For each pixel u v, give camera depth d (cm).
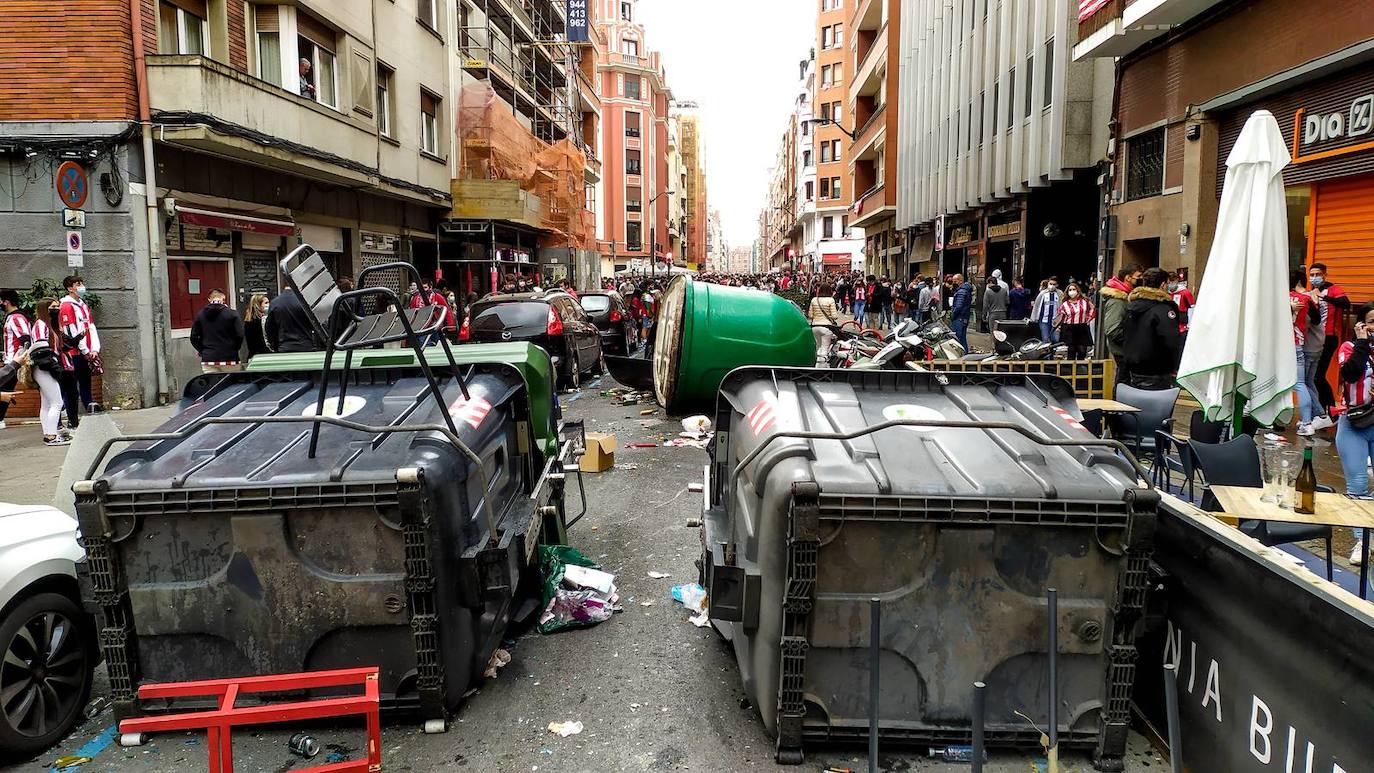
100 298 1231
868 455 345
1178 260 1395
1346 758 234
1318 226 1109
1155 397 719
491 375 477
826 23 7806
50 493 751
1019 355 926
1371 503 439
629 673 416
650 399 1313
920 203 3462
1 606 336
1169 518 342
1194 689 321
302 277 366
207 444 380
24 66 1203
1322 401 991
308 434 390
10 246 1230
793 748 332
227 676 354
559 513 556
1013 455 350
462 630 369
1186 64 1373
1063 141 1962
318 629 349
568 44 4719
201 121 1239
